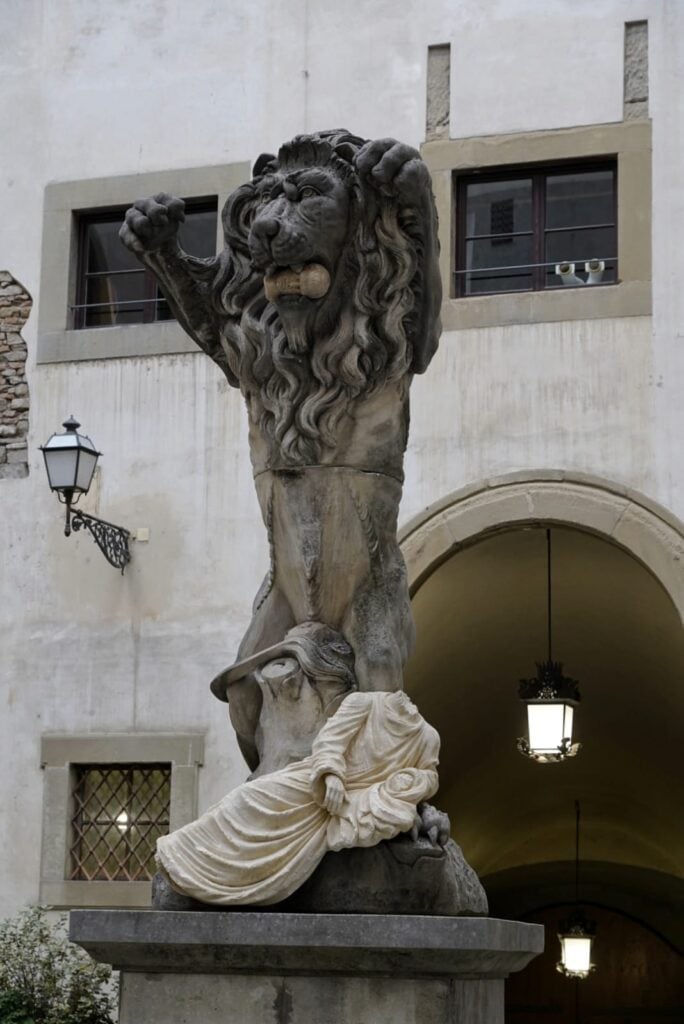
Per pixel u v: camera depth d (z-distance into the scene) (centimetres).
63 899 1241
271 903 486
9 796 1266
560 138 1223
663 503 1167
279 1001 479
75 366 1309
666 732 1617
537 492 1184
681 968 1866
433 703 1505
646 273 1195
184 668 1248
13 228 1343
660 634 1409
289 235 517
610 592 1382
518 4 1245
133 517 1276
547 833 1905
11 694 1279
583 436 1186
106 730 1257
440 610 1355
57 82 1350
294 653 525
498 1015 523
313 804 495
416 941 462
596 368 1192
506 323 1211
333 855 489
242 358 542
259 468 548
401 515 1208
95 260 1347
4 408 1320
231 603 1247
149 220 538
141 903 1227
